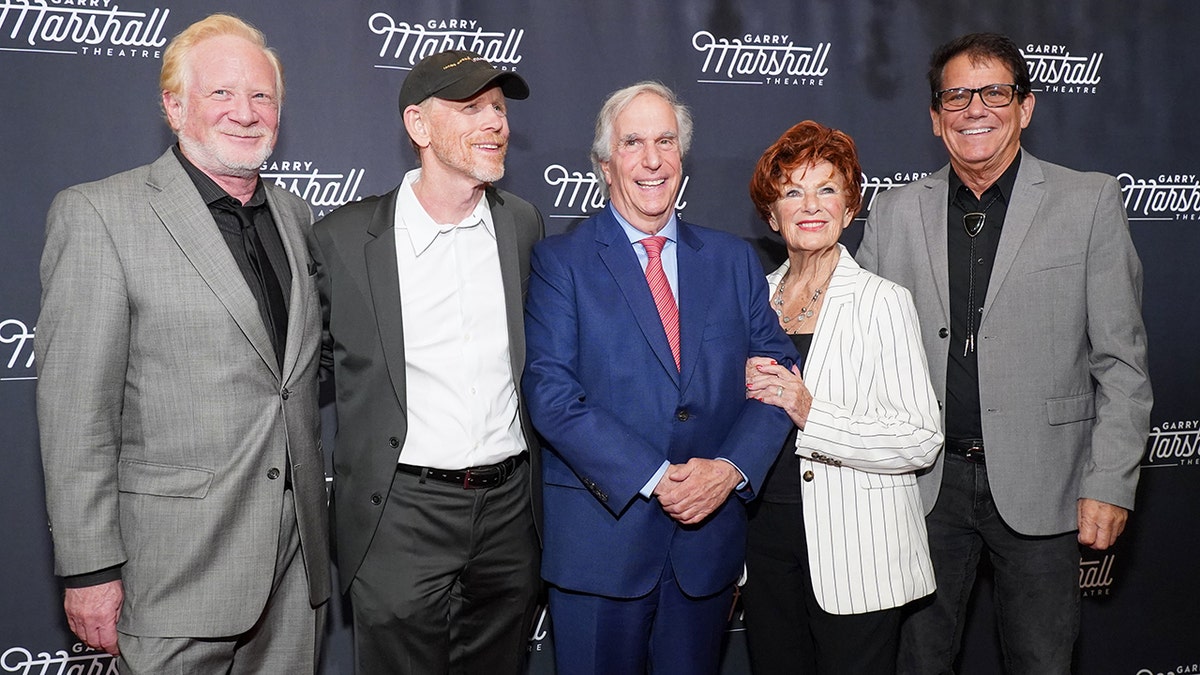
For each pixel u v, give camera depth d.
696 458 2.01
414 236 2.08
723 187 2.80
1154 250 3.11
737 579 2.15
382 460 2.03
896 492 2.12
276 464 1.90
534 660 2.79
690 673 2.11
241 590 1.86
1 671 2.38
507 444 2.11
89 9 2.34
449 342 2.07
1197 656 3.16
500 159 2.05
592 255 2.09
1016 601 2.34
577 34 2.66
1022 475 2.27
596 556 2.02
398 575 2.05
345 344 2.06
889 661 2.13
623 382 2.03
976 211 2.38
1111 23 3.03
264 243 1.98
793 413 2.05
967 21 2.94
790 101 2.83
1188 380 3.12
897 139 2.92
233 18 1.97
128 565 1.83
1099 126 3.05
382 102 2.55
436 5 2.57
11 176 2.32
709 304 2.10
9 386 2.36
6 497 2.37
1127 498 2.21
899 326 2.11
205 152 1.86
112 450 1.79
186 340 1.81
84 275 1.76
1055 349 2.28
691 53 2.75
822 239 2.15
